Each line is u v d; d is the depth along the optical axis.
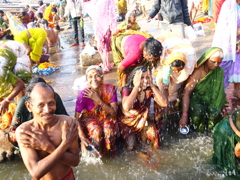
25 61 2.70
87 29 8.27
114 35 2.96
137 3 9.20
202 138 2.58
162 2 3.55
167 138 2.60
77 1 5.73
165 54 2.50
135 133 2.44
